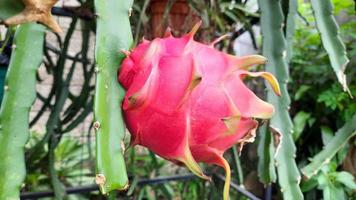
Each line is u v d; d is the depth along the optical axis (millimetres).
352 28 1382
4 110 392
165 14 685
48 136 711
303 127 1367
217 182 953
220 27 837
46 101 847
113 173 290
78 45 1427
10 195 370
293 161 502
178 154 296
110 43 317
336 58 508
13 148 384
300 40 1516
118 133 300
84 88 786
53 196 771
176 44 308
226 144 306
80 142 1380
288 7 603
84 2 724
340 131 582
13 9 310
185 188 1133
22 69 413
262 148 563
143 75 295
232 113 294
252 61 317
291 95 1500
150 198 1057
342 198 1036
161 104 290
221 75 303
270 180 567
